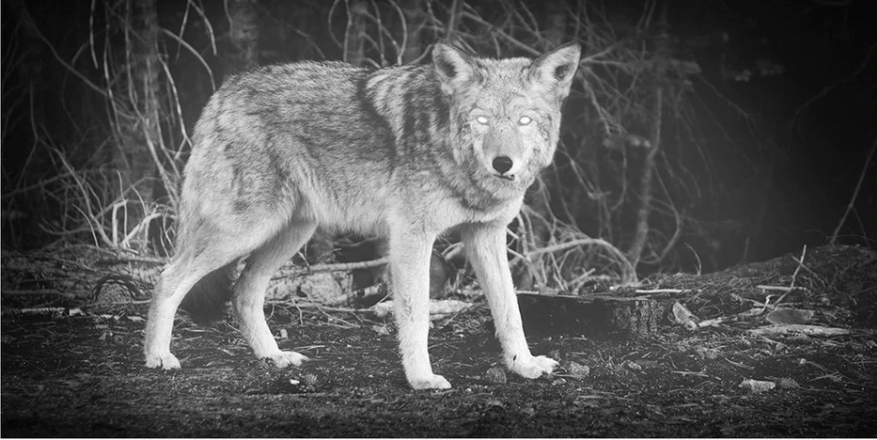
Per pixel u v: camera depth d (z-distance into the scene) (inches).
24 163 770.2
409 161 356.5
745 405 338.0
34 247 735.1
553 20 707.4
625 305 423.5
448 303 496.1
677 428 305.0
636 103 740.0
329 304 515.8
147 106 660.1
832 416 326.0
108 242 586.6
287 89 383.9
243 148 376.5
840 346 420.2
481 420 306.5
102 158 731.4
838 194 834.2
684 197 824.9
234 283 414.9
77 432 288.0
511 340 371.9
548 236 725.9
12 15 742.5
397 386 356.8
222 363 393.4
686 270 805.9
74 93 778.8
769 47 824.3
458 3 704.4
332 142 375.6
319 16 773.9
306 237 399.9
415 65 377.7
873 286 505.4
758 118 829.2
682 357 396.8
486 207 352.5
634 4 783.7
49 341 422.9
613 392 352.2
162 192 703.1
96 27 768.3
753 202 831.7
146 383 354.6
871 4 826.2
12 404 320.2
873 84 834.2
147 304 490.3
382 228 377.4
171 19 772.6
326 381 364.5
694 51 779.4
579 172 755.4
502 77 340.2
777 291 506.3
